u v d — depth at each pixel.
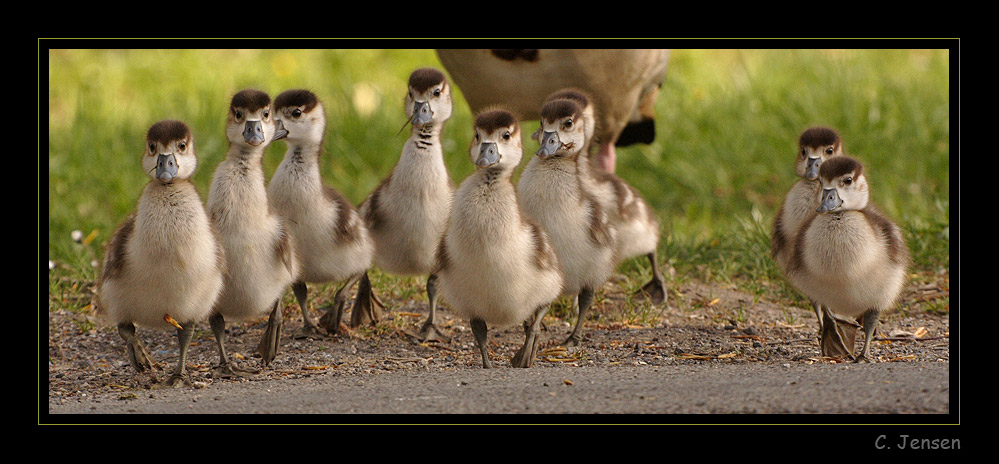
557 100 11.89
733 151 21.28
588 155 13.43
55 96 26.42
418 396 9.16
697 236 17.77
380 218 12.84
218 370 11.21
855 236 11.05
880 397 8.56
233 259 11.03
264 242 11.16
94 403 9.74
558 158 11.89
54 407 9.60
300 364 11.66
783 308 14.18
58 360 12.08
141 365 10.70
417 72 12.66
